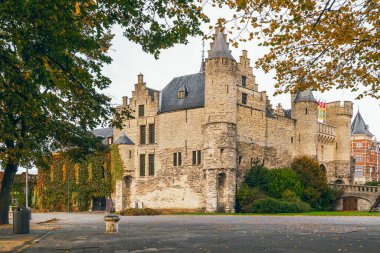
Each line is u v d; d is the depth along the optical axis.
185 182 52.94
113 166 58.75
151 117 57.72
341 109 69.81
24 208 21.94
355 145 104.81
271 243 16.27
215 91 49.81
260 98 56.12
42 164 24.42
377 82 17.98
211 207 48.50
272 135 57.62
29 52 12.99
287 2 12.55
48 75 13.71
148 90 58.88
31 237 19.39
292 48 16.28
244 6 11.89
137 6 15.12
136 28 16.39
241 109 52.75
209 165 49.19
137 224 28.02
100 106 18.47
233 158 49.03
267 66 17.27
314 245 15.58
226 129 49.00
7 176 26.73
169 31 15.84
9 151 18.78
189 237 18.88
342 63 16.81
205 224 27.59
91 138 26.94
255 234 20.00
